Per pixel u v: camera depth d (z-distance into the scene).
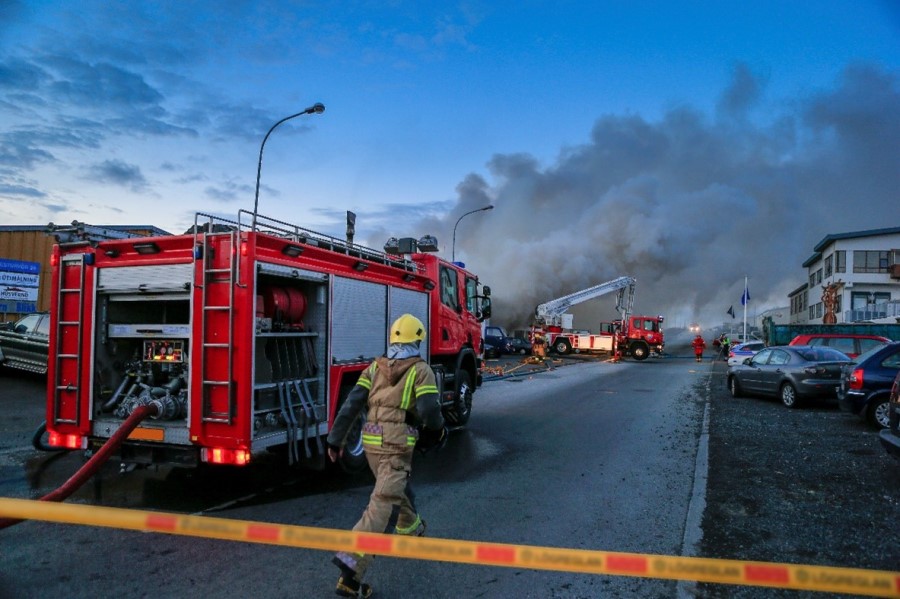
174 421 5.78
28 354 13.31
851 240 52.28
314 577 4.09
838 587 2.25
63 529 4.94
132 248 5.94
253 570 4.20
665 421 11.46
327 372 6.51
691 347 68.81
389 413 3.86
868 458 7.86
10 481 6.44
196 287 5.63
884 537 4.91
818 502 5.88
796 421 11.27
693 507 5.72
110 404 6.14
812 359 13.33
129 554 4.45
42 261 22.17
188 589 3.89
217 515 5.46
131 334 6.03
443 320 9.70
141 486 6.37
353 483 6.60
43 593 3.80
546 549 2.47
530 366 30.11
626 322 42.38
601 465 7.68
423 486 6.64
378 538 2.55
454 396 10.06
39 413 10.56
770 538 4.89
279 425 5.87
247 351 5.42
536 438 9.61
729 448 8.57
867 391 10.25
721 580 2.33
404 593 3.91
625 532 5.12
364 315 7.33
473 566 4.36
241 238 5.49
